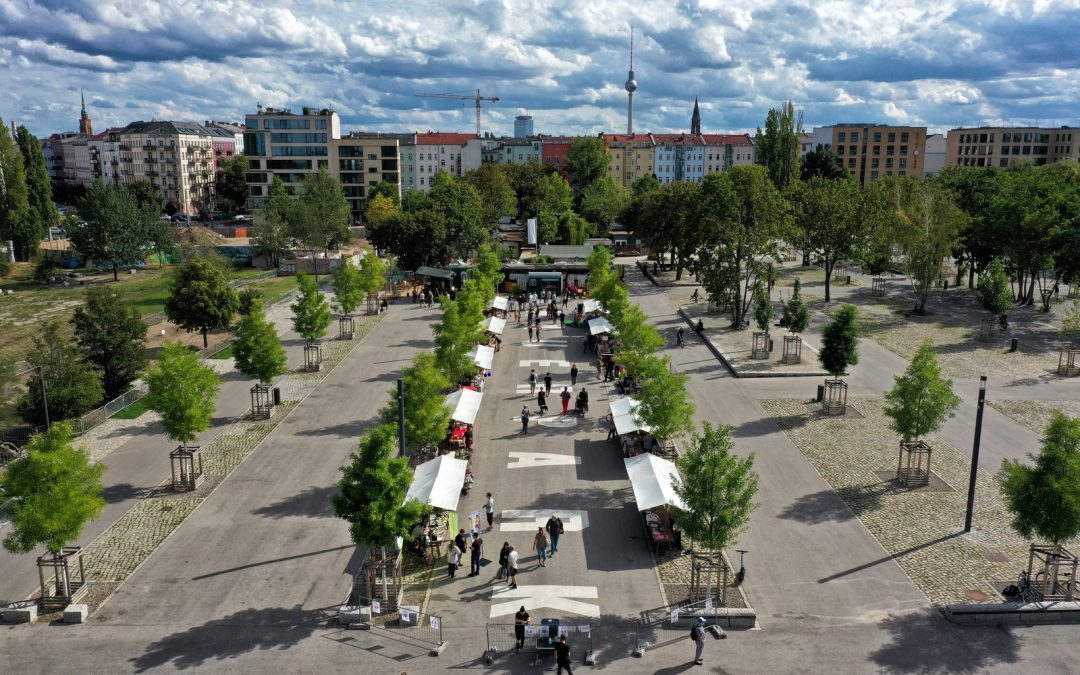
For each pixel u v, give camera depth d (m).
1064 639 26.72
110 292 58.44
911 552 32.38
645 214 113.25
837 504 36.81
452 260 116.31
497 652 26.48
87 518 29.36
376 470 28.28
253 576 31.20
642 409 41.56
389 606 29.05
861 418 48.81
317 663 25.84
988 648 26.22
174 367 39.00
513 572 30.67
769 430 46.88
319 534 34.69
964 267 96.62
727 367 61.44
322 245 129.00
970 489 33.53
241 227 169.12
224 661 25.89
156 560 32.44
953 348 65.12
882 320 77.06
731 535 29.19
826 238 86.56
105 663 25.78
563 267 104.69
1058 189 85.25
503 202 155.50
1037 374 57.06
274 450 44.88
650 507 33.16
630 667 25.50
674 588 30.36
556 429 48.66
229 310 71.88
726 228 75.25
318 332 62.12
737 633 27.30
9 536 28.83
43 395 46.25
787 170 148.75
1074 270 68.69
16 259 140.62
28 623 28.11
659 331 75.12
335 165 189.50
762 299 64.94
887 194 92.56
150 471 41.94
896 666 25.36
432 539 33.09
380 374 61.22
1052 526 27.56
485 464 43.00
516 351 69.81
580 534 34.81
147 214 127.75
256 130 187.12
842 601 29.03
